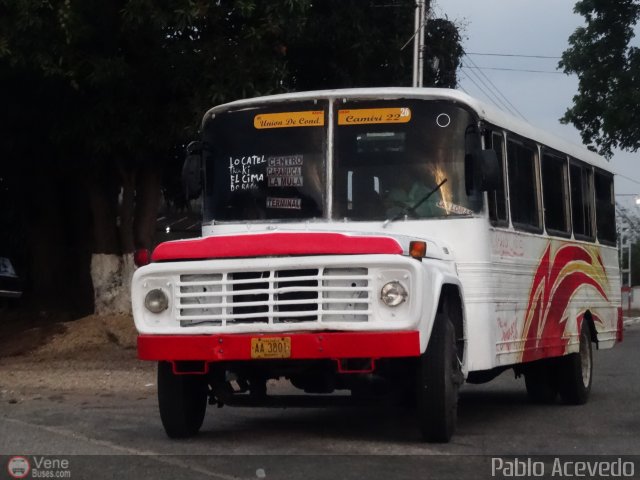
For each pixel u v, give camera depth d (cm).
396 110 941
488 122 977
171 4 1561
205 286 838
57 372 1525
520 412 1169
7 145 1875
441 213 928
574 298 1257
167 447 859
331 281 812
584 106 3309
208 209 976
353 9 1994
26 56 1576
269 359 820
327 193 941
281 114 962
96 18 1619
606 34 3306
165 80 1692
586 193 1348
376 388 893
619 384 1489
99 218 1891
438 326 854
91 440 898
